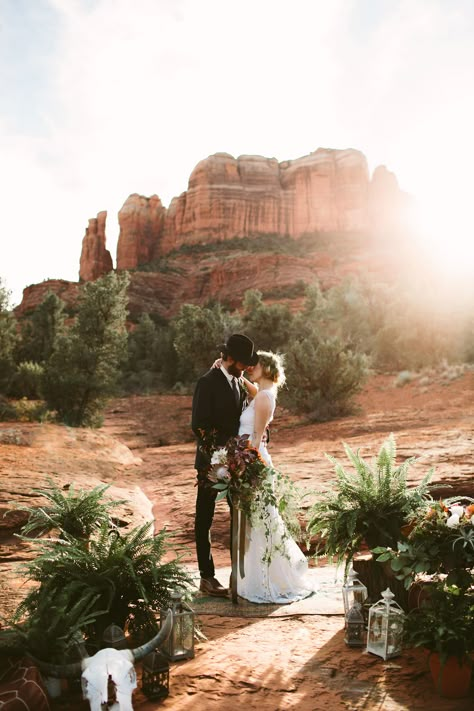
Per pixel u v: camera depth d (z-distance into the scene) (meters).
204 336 37.94
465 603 2.96
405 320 34.34
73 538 3.61
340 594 4.48
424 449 10.20
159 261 134.12
